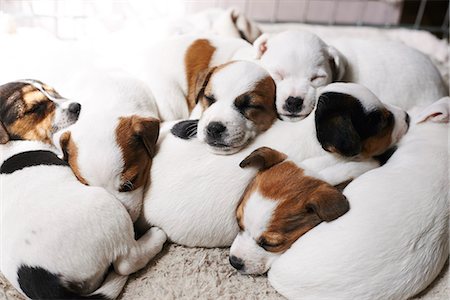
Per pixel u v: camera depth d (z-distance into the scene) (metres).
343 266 0.50
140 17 0.83
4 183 0.54
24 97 0.58
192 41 0.69
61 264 0.50
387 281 0.50
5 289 0.52
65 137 0.55
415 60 0.71
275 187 0.53
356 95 0.57
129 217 0.54
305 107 0.59
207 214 0.56
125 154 0.55
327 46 0.64
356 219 0.51
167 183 0.56
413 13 1.06
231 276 0.55
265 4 1.01
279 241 0.52
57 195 0.52
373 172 0.55
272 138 0.58
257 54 0.64
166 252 0.57
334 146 0.56
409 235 0.51
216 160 0.56
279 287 0.53
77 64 0.66
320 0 1.03
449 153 0.57
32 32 0.75
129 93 0.62
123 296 0.53
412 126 0.61
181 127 0.59
